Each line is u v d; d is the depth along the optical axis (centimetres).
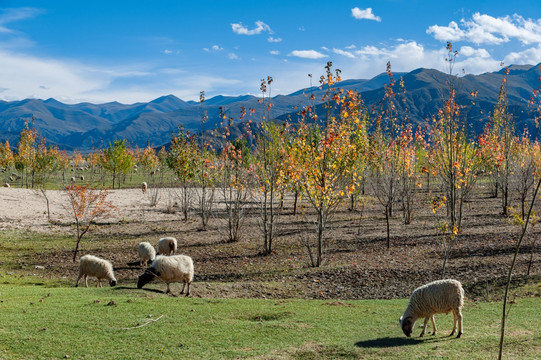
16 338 1097
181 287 1792
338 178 2466
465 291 1812
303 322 1306
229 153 3662
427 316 1173
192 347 1091
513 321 1272
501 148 3569
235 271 2366
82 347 1069
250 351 1077
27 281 2112
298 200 5747
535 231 3078
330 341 1146
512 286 1783
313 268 2339
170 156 7050
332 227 3762
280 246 3027
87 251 2888
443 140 2644
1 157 9500
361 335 1196
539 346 1049
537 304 1459
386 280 2081
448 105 2519
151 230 3725
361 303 1594
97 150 10456
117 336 1141
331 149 2405
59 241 3197
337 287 1998
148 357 1029
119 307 1373
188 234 3541
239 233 3500
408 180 3872
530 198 5044
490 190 5994
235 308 1442
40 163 7231
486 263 2247
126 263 2578
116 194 6300
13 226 3684
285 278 2159
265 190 2869
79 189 2825
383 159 3572
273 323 1288
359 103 2461
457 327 1246
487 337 1135
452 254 2533
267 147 3045
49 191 6059
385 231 3456
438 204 2334
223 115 3412
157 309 1372
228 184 3600
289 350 1086
